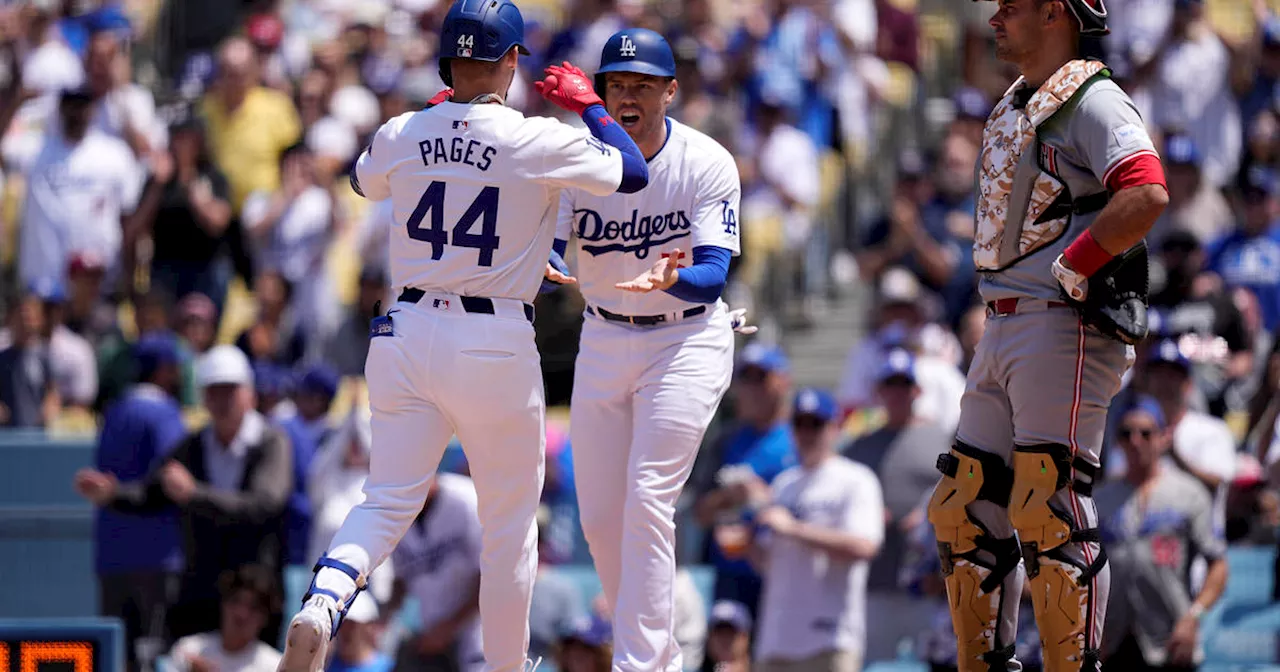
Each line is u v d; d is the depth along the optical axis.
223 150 50.72
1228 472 31.91
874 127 58.72
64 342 45.62
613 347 20.31
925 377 40.16
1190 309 41.81
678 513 40.31
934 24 62.97
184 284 47.84
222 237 48.25
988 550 18.17
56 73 56.12
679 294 19.33
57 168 49.06
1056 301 17.25
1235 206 52.06
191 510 36.00
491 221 17.98
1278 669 32.16
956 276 47.00
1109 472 32.56
